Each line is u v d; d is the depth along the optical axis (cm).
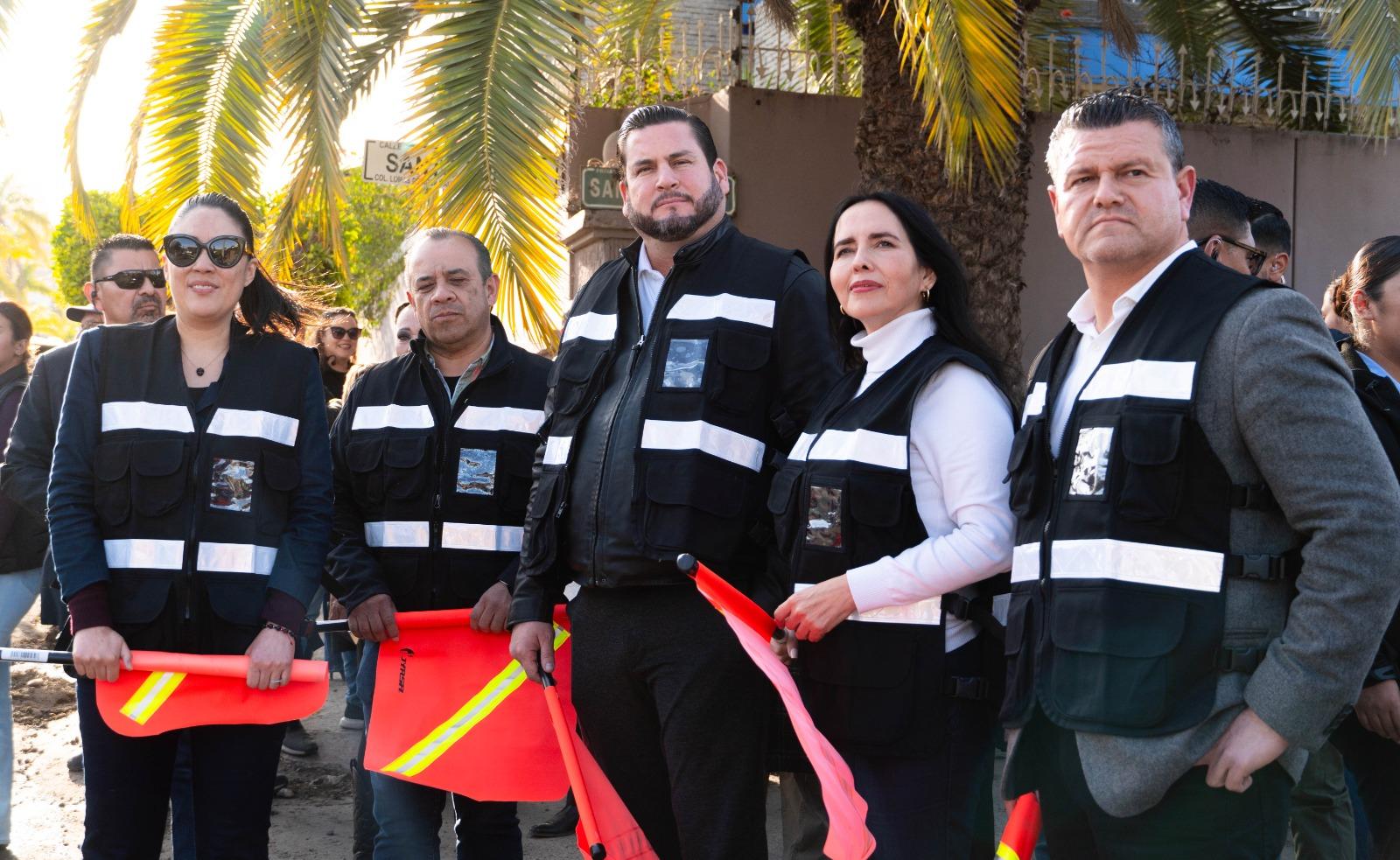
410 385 338
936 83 475
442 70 482
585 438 281
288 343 298
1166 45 892
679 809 262
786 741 272
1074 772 193
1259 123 811
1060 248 778
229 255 281
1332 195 807
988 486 230
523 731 315
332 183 501
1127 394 191
